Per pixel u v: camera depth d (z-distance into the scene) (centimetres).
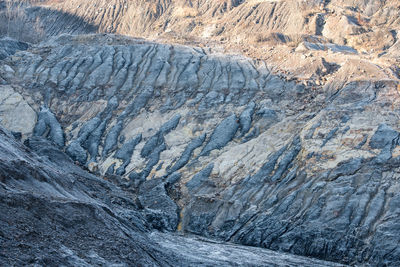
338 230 3597
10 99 6188
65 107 6197
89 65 6781
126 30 9906
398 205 3634
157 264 2539
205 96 5931
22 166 2712
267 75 6181
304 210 3847
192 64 6519
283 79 5991
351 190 3866
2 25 10300
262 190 4253
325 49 6969
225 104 5747
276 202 4056
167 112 5800
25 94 6353
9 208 2133
